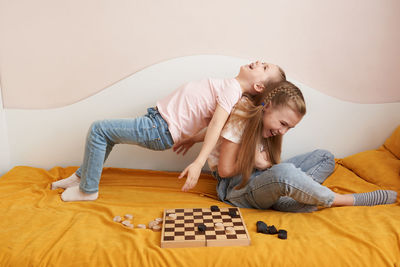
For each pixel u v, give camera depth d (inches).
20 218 53.4
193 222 52.6
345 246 46.8
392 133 81.7
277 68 65.5
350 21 77.9
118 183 71.0
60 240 47.6
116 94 77.9
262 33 77.7
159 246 47.2
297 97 58.1
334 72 80.9
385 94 82.6
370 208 56.9
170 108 63.1
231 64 77.7
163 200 62.6
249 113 59.9
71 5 74.2
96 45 76.5
